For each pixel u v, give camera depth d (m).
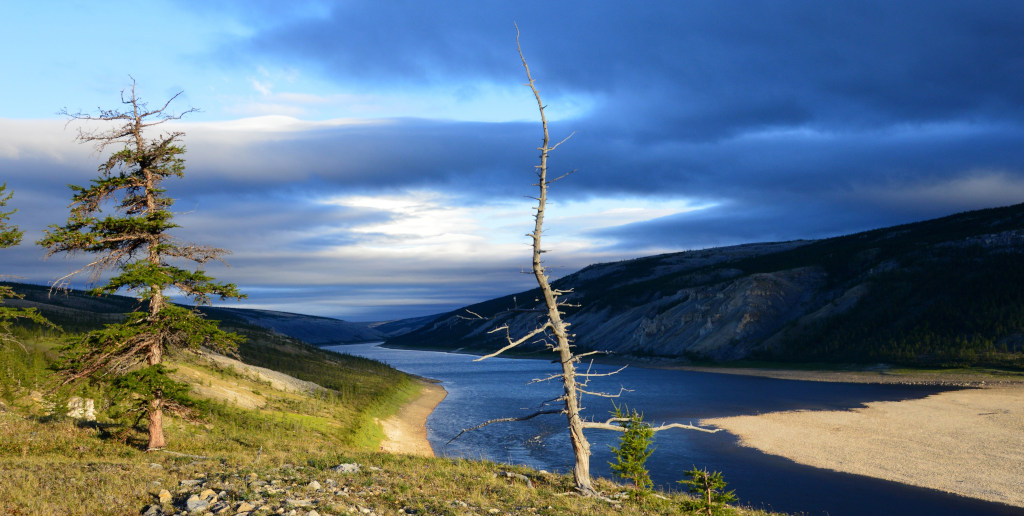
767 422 53.12
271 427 32.88
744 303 148.00
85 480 12.80
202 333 21.42
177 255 21.45
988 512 26.75
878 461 36.91
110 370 20.73
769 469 35.41
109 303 102.44
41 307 71.69
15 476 12.63
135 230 20.36
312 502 12.05
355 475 15.93
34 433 20.91
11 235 22.17
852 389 80.44
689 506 15.50
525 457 39.06
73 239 19.20
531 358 198.75
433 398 76.75
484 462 22.22
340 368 81.44
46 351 33.03
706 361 135.38
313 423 37.69
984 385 76.62
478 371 136.75
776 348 126.75
